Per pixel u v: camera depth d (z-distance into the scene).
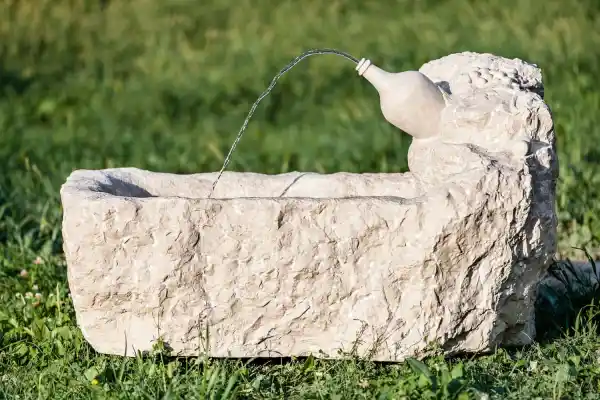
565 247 12.94
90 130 20.45
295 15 28.86
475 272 8.85
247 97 22.52
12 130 20.42
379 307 8.85
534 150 9.17
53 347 9.73
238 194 10.27
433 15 28.11
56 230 13.04
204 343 8.97
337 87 22.73
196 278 8.82
